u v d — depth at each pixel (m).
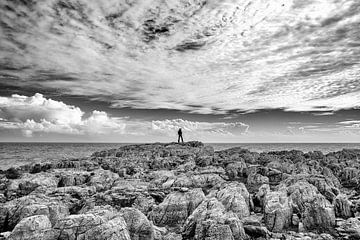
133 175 48.50
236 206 32.41
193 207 32.09
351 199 38.88
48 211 29.38
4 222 28.58
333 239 26.98
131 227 25.33
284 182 42.56
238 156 66.88
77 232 22.14
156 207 31.89
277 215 29.67
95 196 34.41
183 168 54.31
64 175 45.47
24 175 46.56
